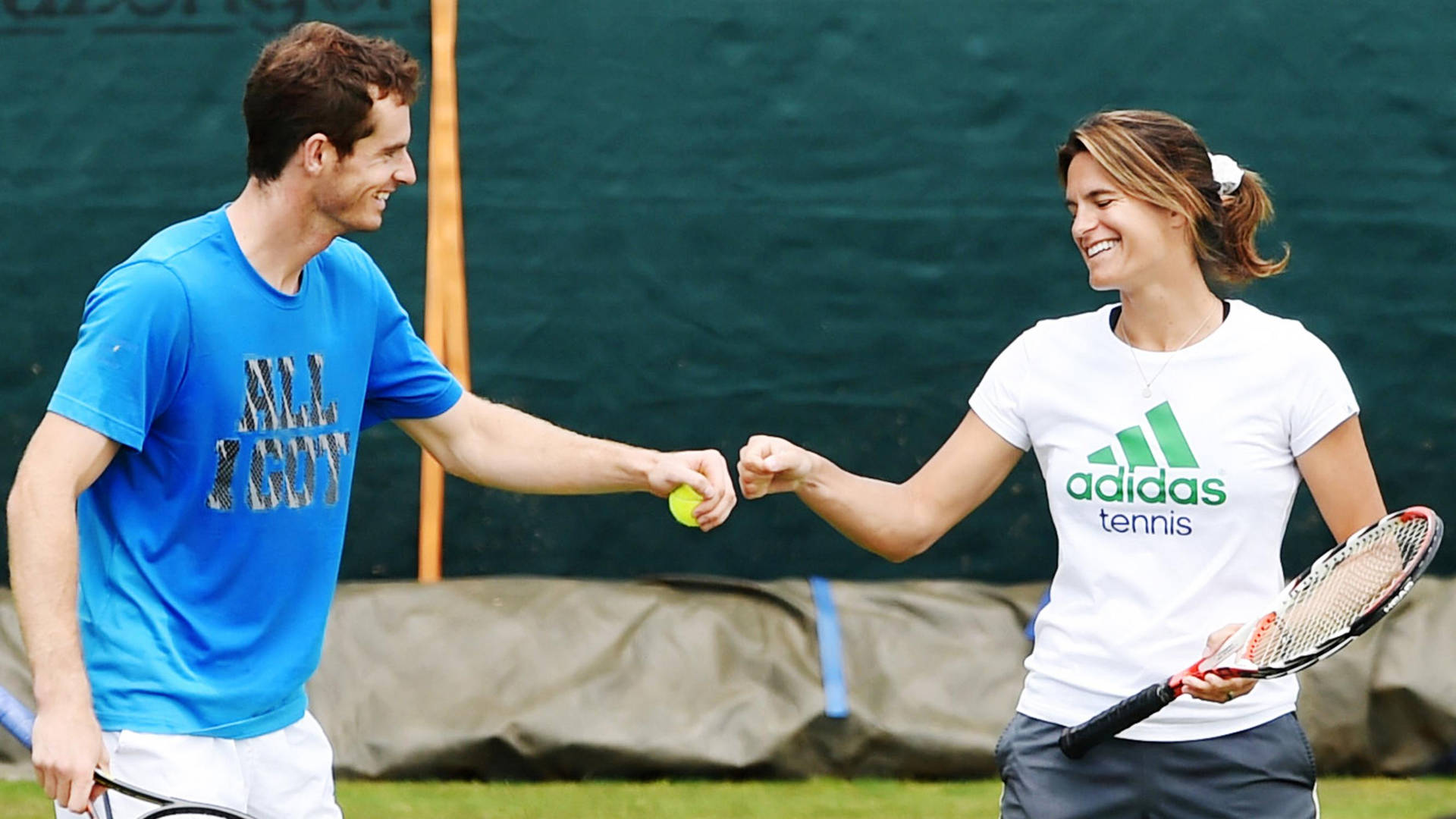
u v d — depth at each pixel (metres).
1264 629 9.27
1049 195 19.12
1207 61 18.98
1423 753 17.22
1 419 19.14
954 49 19.06
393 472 19.25
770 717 17.20
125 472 9.38
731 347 19.25
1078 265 19.16
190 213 19.08
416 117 19.05
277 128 9.20
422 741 16.95
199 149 19.06
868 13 19.03
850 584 18.64
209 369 9.22
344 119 9.16
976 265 19.19
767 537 19.33
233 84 19.03
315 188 9.31
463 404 11.03
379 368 10.59
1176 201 9.52
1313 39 18.92
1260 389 9.59
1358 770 17.39
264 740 9.79
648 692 17.38
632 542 19.34
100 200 19.06
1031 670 10.20
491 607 18.11
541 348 19.22
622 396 19.27
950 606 18.27
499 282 19.19
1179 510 9.61
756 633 18.00
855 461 19.33
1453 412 19.09
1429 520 9.57
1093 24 19.00
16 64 18.95
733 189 19.16
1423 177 18.98
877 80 19.08
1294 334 9.72
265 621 9.64
